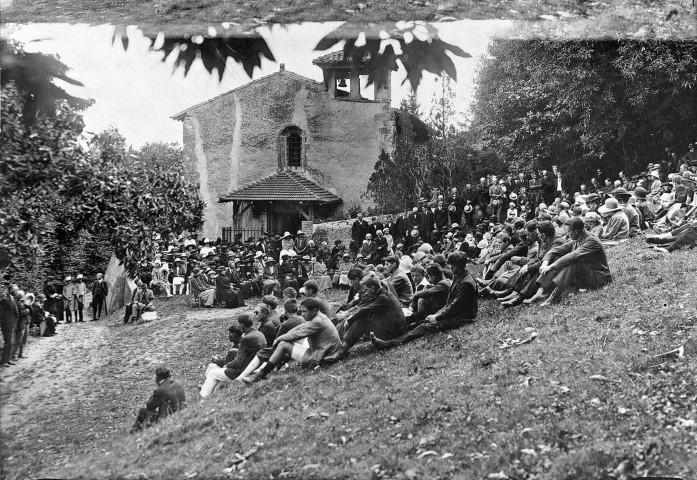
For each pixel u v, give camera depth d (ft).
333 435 28.81
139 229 46.14
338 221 59.06
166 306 63.77
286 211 58.75
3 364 46.62
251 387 36.88
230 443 29.91
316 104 55.62
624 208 54.03
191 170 51.60
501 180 59.11
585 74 47.78
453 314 39.75
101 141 43.39
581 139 52.90
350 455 26.96
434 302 41.73
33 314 53.83
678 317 32.81
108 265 60.95
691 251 44.65
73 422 35.91
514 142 54.95
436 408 29.07
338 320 43.04
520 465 24.18
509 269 46.98
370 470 25.61
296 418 31.12
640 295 37.52
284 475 26.43
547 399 27.66
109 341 52.65
